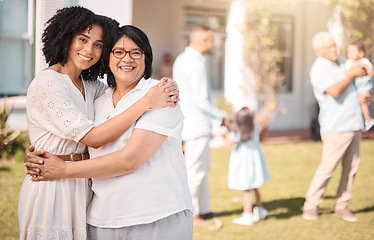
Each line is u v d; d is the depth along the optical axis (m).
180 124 2.22
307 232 4.20
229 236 4.09
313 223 4.46
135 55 2.18
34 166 2.15
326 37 4.42
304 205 4.71
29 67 7.54
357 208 4.94
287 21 11.17
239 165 4.47
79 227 2.20
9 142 6.93
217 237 4.06
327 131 4.40
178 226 2.20
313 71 4.46
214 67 10.48
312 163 7.46
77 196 2.21
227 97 10.00
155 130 2.11
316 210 4.61
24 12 7.42
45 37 2.25
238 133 4.48
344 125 4.32
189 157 4.40
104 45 2.20
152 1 9.57
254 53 9.79
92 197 2.29
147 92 2.12
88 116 2.29
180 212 2.21
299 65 11.43
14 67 7.51
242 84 9.89
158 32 9.72
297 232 4.20
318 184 4.52
